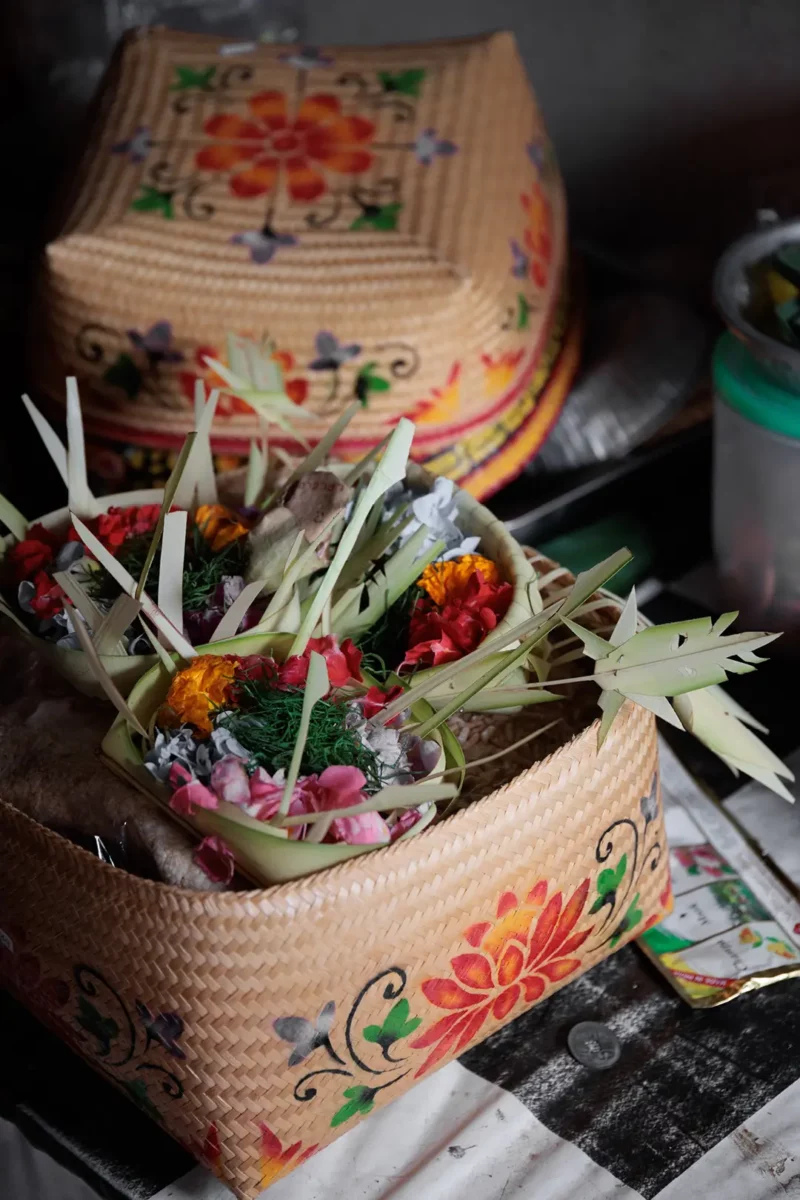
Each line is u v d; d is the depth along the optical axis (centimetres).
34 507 151
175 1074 105
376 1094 108
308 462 115
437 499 117
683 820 130
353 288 140
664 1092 115
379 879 102
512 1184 111
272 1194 111
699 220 193
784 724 138
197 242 143
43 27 186
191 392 142
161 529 107
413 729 107
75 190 150
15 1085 117
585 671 114
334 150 148
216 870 102
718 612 148
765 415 132
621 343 158
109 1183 112
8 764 110
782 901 125
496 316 144
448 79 153
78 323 143
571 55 188
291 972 102
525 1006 113
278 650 108
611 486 151
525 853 107
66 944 105
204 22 190
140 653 111
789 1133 112
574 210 200
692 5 177
